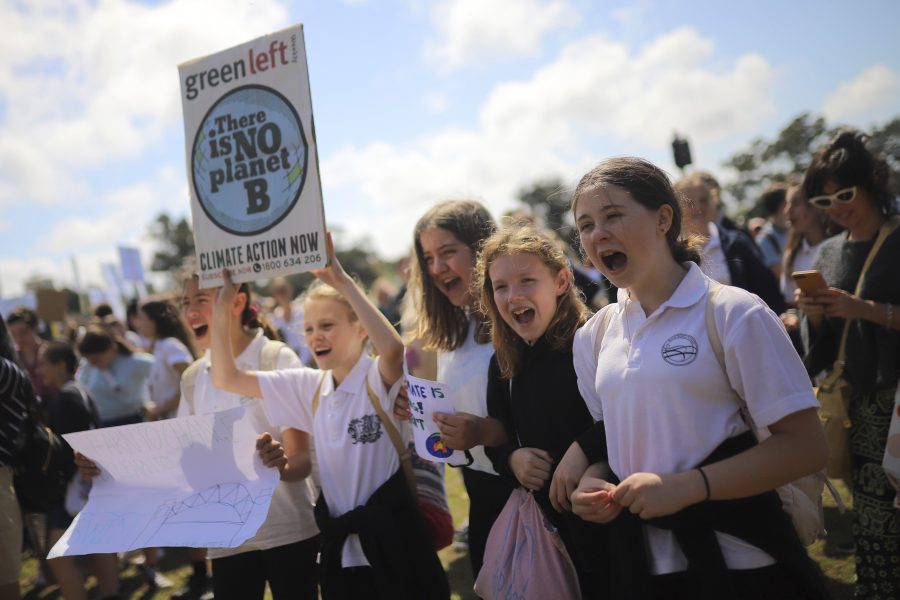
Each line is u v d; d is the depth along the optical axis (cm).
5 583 329
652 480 172
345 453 284
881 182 298
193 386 343
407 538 271
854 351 297
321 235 258
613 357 198
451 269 296
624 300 203
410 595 261
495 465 245
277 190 267
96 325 633
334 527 273
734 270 433
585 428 228
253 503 258
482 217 308
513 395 246
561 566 232
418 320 313
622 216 187
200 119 285
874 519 291
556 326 237
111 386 604
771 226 678
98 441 280
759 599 178
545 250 236
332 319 293
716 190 461
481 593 251
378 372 289
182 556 596
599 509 183
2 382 328
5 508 330
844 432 298
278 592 300
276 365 321
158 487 280
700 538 178
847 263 308
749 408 176
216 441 268
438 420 242
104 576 432
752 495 178
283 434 310
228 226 280
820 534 213
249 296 342
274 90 265
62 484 370
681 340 183
